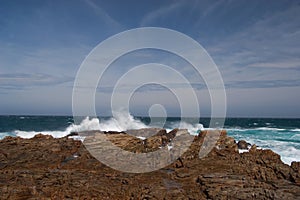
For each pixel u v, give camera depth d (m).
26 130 40.12
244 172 13.33
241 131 37.38
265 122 69.50
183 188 11.69
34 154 16.92
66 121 63.81
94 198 10.40
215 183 11.58
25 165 14.95
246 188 10.77
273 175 12.78
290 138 29.62
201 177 12.44
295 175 12.16
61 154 17.20
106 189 11.20
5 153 16.97
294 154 20.61
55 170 13.90
